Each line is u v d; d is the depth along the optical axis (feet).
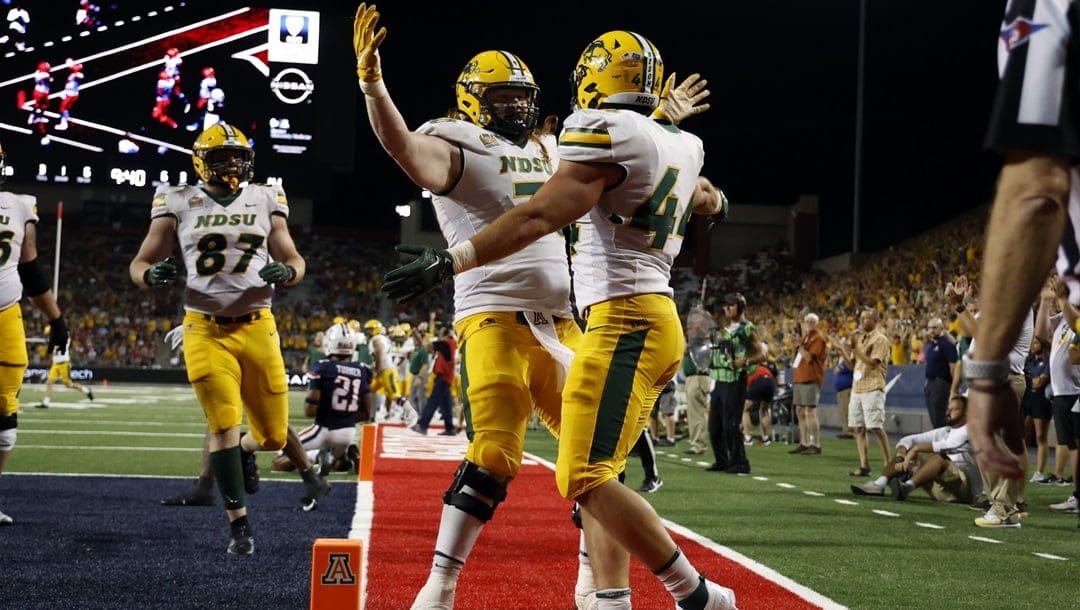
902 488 25.99
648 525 9.47
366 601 12.60
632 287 9.87
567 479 9.64
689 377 41.09
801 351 42.60
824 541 18.80
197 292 16.56
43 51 72.33
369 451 26.58
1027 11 4.85
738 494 26.50
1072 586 14.93
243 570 14.46
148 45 73.46
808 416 42.22
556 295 11.68
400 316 124.98
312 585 7.41
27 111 72.02
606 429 9.63
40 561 14.70
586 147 9.23
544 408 11.94
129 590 12.91
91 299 118.21
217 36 74.13
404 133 10.82
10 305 18.33
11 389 18.39
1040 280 4.71
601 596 10.14
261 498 22.95
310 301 124.67
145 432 42.60
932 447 25.93
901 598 13.70
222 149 16.83
